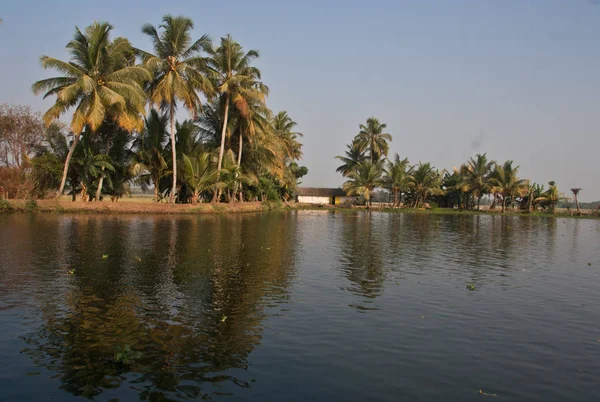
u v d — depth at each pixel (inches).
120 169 1549.0
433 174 2915.8
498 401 240.2
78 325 335.0
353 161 3002.0
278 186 2628.0
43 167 1405.0
